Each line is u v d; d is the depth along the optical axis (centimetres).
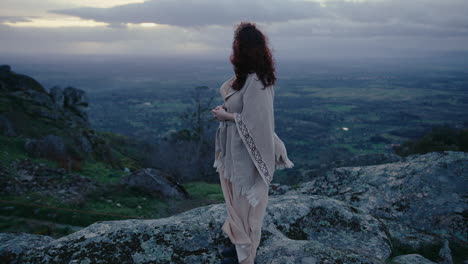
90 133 2809
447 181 475
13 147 1889
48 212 1162
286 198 377
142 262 247
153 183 1570
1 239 306
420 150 2452
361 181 546
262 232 284
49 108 2898
